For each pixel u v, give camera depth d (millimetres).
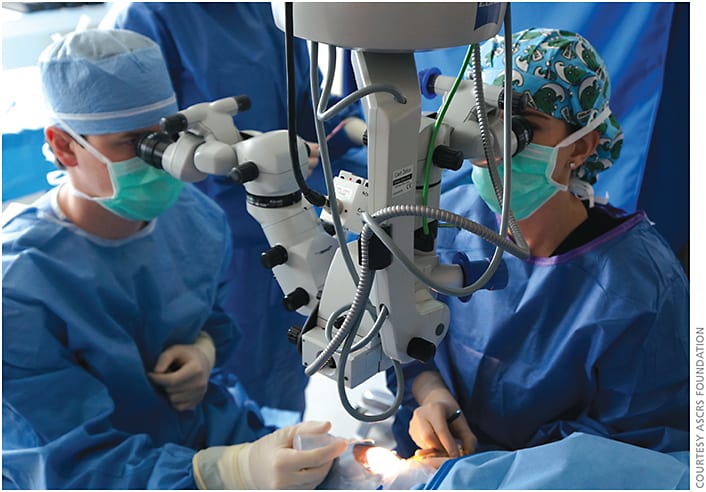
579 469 925
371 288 706
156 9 1739
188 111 838
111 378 1309
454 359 1297
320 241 824
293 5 592
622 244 1173
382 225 650
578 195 1216
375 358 768
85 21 1327
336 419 1408
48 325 1234
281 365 1960
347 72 1918
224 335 1580
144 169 1236
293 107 640
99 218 1312
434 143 706
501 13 616
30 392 1180
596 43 1688
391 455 1174
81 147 1225
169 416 1391
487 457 999
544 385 1183
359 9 569
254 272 1910
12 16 2135
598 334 1129
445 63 1751
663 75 1685
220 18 1816
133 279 1359
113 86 1179
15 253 1243
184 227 1479
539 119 1111
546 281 1190
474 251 1284
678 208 1920
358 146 1990
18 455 1144
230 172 780
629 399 1142
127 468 1154
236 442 1433
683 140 1811
